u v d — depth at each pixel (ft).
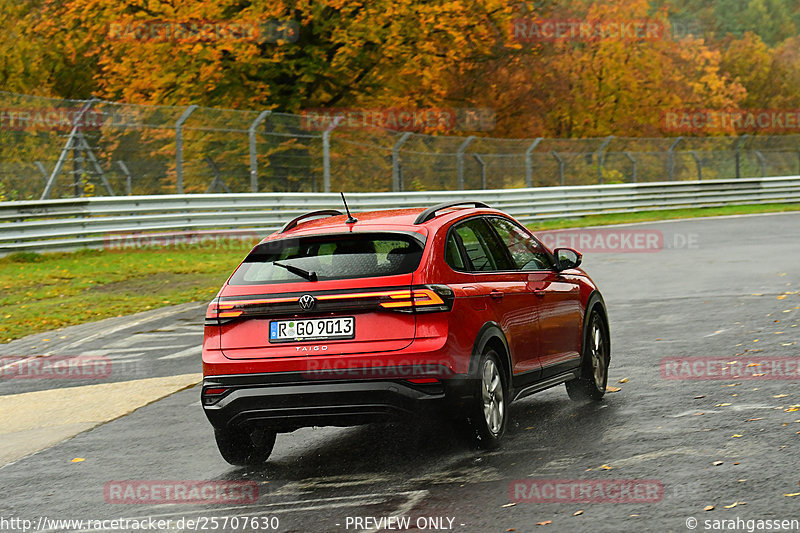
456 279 44.06
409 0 241.55
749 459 39.88
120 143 208.85
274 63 250.37
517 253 52.39
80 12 249.14
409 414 41.91
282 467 46.16
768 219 212.23
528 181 231.50
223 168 220.43
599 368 57.36
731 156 285.43
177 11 237.25
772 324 75.41
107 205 160.15
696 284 106.42
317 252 44.50
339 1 239.50
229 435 45.47
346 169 229.04
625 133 410.31
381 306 42.14
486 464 42.88
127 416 60.80
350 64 256.93
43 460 51.13
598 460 41.93
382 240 44.04
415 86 271.08
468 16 261.24
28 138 176.35
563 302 53.83
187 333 92.58
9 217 147.84
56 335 95.20
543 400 57.16
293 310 42.70
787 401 49.78
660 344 71.10
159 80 239.71
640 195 242.99
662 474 38.91
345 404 42.06
